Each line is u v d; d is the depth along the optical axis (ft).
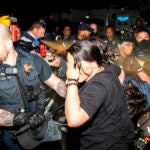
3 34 6.82
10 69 7.02
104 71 6.27
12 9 27.71
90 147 6.29
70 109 5.64
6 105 7.25
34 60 7.48
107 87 5.95
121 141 6.21
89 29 16.25
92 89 5.84
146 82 10.30
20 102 7.26
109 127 6.09
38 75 7.48
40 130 7.04
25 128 6.75
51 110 8.02
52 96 8.54
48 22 32.81
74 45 6.16
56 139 7.31
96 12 41.37
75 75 5.98
